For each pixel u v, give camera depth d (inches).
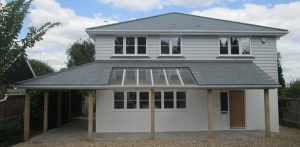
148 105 866.1
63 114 1086.4
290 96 1163.3
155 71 816.3
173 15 1072.8
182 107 875.4
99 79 739.4
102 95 861.2
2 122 804.0
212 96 883.4
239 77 770.8
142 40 907.4
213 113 880.3
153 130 724.0
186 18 1037.2
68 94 1142.3
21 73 918.4
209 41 908.6
